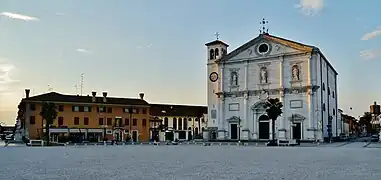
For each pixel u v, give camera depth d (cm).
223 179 1426
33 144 6278
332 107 8675
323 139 7112
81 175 1570
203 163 2220
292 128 7225
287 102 7325
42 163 2231
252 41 7819
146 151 3944
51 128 8025
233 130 7975
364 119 15362
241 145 6238
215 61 8288
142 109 9281
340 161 2389
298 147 5166
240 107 7906
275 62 7531
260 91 7638
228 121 8012
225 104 8106
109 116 8788
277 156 2966
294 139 6650
